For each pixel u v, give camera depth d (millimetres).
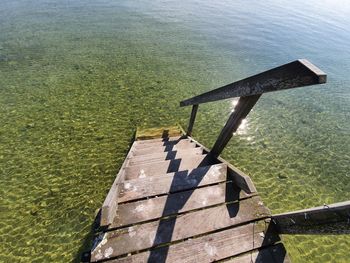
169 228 2992
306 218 2416
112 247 2758
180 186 3557
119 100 9742
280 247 2877
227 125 3803
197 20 23609
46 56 13172
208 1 33750
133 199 3346
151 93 10469
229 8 30797
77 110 8938
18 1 23703
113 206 3018
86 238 4918
